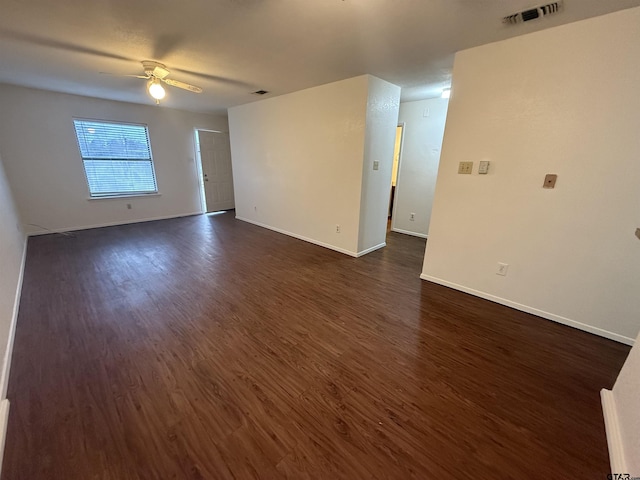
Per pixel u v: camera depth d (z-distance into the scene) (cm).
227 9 181
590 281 210
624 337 202
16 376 164
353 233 378
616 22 173
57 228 472
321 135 384
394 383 165
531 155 219
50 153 446
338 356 187
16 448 124
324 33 214
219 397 153
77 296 260
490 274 260
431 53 248
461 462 122
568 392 160
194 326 218
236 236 476
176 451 125
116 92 430
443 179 272
